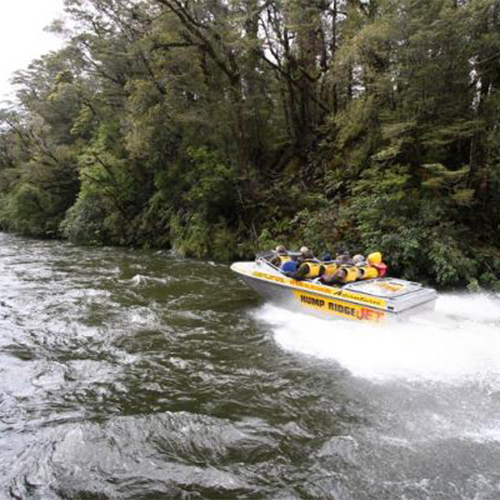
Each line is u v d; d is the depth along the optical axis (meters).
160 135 18.84
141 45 18.03
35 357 6.08
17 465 3.68
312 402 4.66
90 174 23.00
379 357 5.75
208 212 17.77
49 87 32.94
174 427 4.17
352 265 7.62
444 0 9.70
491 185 10.35
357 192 13.19
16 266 14.55
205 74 18.33
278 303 8.27
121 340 6.73
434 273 10.01
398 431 4.05
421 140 11.02
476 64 9.99
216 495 3.27
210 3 16.92
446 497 3.14
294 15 15.70
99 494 3.30
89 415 4.48
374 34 10.68
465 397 4.63
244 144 17.91
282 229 15.32
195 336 6.89
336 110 17.72
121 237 22.48
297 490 3.29
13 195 34.62
